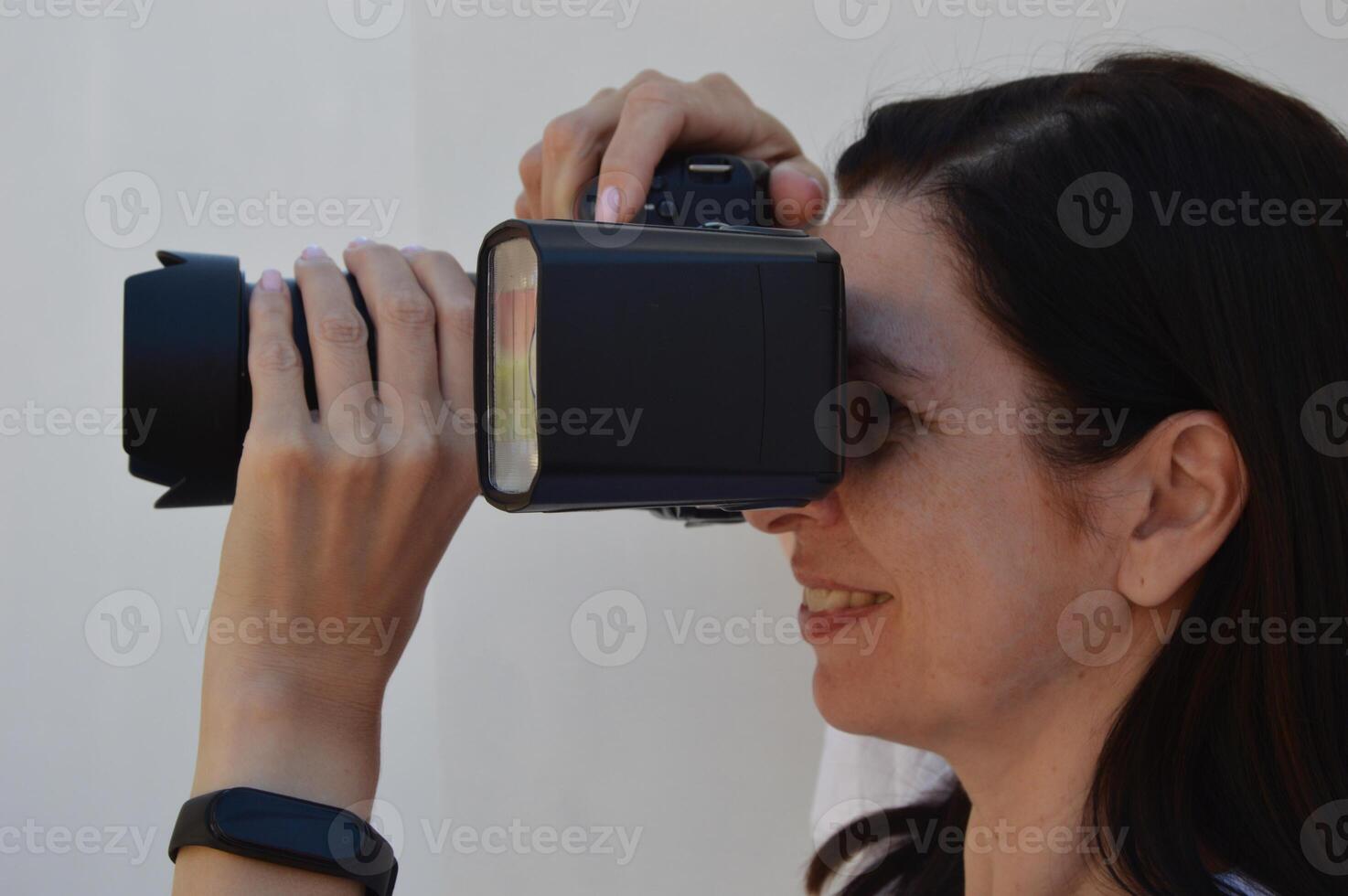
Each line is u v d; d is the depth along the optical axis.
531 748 1.44
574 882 1.44
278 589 0.67
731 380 0.55
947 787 0.95
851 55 1.29
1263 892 0.61
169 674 1.42
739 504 0.58
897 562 0.63
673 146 0.83
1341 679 0.60
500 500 0.55
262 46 1.37
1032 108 0.65
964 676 0.62
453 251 1.39
